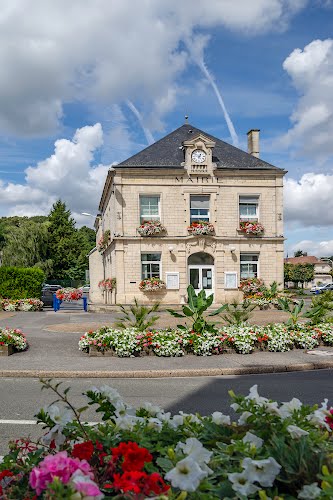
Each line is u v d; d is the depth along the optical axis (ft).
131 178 90.89
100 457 7.86
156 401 24.41
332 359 36.22
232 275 92.58
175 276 90.89
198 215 93.20
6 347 37.58
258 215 94.27
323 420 8.85
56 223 193.47
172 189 91.81
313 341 41.34
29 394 26.17
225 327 42.68
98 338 37.88
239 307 86.38
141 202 91.81
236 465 7.45
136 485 6.30
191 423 9.38
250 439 7.75
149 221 90.02
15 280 87.30
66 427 9.18
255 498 6.94
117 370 31.86
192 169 92.12
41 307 87.04
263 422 8.55
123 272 89.56
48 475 6.47
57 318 69.46
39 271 89.92
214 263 92.53
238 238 92.84
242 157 97.86
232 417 21.13
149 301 89.66
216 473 7.18
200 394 26.08
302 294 165.17
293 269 261.85
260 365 33.68
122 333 38.55
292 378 30.89
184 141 92.02
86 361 35.22
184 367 32.99
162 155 95.30
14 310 83.56
